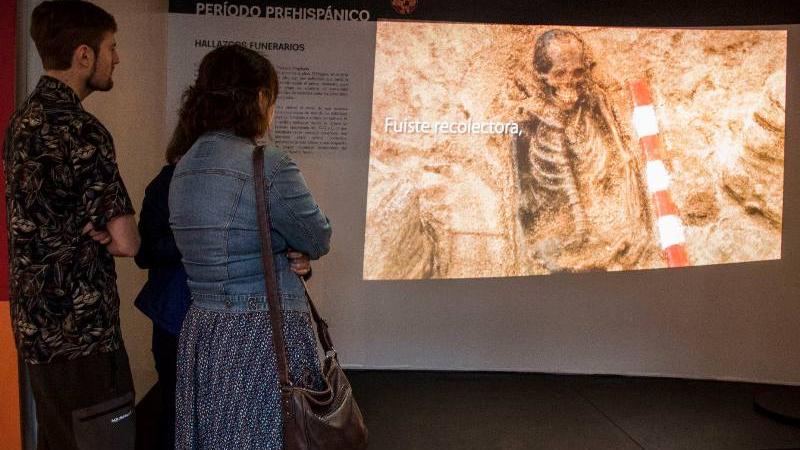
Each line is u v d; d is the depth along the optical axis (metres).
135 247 2.31
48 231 2.19
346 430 2.12
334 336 4.97
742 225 4.87
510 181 4.84
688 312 4.97
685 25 4.77
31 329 2.20
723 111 4.82
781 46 4.79
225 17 4.68
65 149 2.19
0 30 2.78
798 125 4.82
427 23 4.76
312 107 4.77
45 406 2.25
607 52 4.79
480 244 4.88
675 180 4.85
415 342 5.01
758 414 4.37
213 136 2.16
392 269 4.90
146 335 4.36
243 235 2.08
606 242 4.88
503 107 4.81
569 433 4.04
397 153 4.82
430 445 3.84
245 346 2.08
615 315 5.00
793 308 4.91
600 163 4.84
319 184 4.82
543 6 4.77
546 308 5.00
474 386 4.80
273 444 2.08
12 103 2.79
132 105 3.90
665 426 4.16
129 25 3.83
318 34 4.74
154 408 4.21
